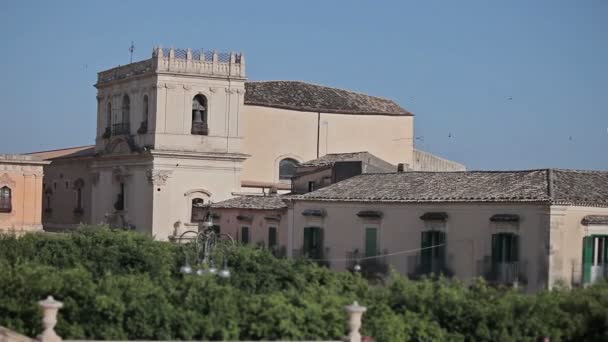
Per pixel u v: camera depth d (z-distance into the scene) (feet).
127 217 654.12
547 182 390.63
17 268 312.50
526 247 378.12
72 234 424.87
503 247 385.91
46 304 268.21
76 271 312.50
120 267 390.63
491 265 389.19
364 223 442.91
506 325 293.43
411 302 302.86
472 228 398.21
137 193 643.86
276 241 505.66
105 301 280.72
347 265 448.24
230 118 645.51
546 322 297.53
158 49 626.23
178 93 629.92
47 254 399.65
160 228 623.77
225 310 284.41
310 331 283.38
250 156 650.43
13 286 292.20
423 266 415.64
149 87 634.43
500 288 347.77
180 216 629.92
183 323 280.92
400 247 426.51
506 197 384.88
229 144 645.10
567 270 373.81
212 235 396.37
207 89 638.12
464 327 295.48
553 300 306.76
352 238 447.83
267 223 515.09
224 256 369.09
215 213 565.12
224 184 643.04
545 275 369.71
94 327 281.54
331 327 284.00
